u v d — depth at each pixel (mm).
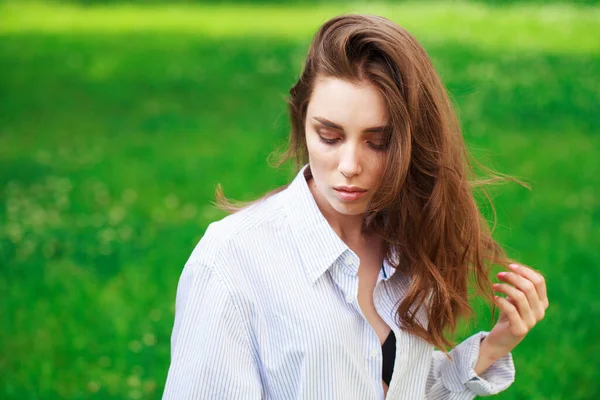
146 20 18891
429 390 2531
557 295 5562
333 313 2146
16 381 4742
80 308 5625
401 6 19828
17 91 12531
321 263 2145
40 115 11375
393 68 2086
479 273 2418
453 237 2322
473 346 2469
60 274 6203
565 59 13875
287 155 2408
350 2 21062
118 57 14805
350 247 2289
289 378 2145
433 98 2172
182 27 17766
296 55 14656
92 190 8336
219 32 17078
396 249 2318
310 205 2176
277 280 2139
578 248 6523
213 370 2094
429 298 2328
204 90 12594
